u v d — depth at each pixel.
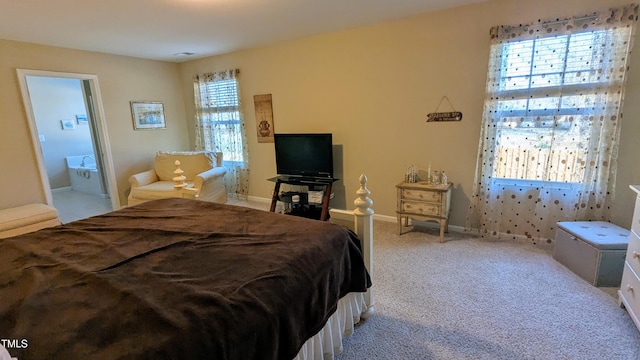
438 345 1.79
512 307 2.12
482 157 3.14
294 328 1.28
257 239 1.70
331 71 3.97
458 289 2.36
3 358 0.80
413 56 3.41
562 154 2.82
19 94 3.67
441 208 3.19
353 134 3.98
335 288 1.61
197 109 5.25
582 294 2.23
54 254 1.60
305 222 1.94
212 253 1.55
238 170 5.09
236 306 1.12
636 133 2.58
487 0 2.92
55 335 0.99
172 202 2.55
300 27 3.56
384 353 1.75
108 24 3.13
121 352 0.90
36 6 2.58
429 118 3.44
